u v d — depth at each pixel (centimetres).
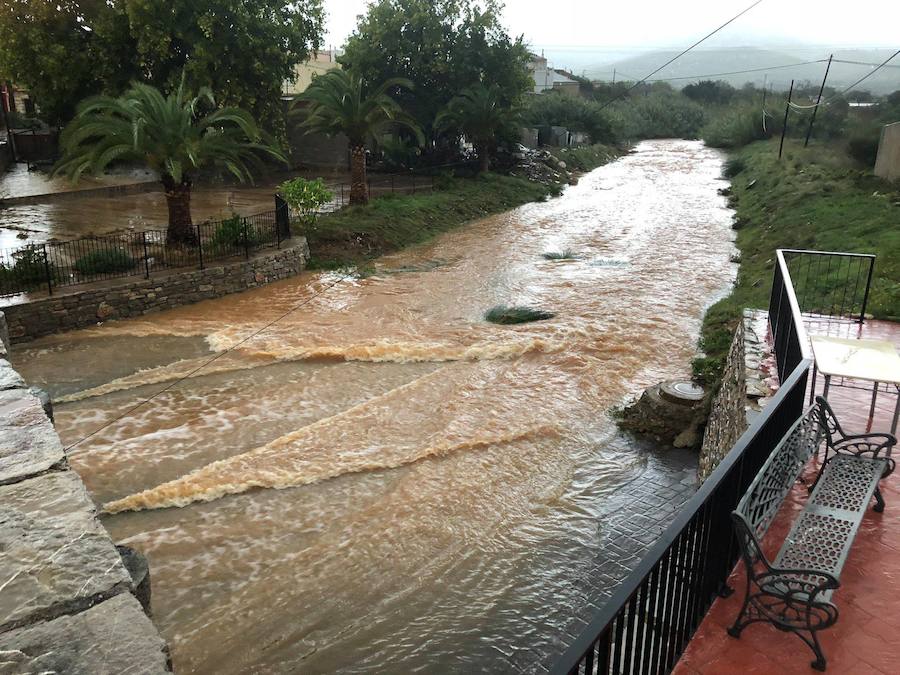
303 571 854
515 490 1032
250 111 3319
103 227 2462
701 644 382
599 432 1218
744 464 430
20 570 216
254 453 1121
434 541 911
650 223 3127
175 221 2066
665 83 8975
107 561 223
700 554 382
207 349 1594
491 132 3919
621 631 291
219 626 762
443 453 1128
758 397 769
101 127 1877
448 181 3672
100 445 1155
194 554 885
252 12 3206
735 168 4594
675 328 1708
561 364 1502
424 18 3903
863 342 604
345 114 2845
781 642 383
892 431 547
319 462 1098
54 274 1794
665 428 1197
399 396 1336
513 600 809
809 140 4288
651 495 1030
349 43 4109
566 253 2555
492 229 3048
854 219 2120
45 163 3616
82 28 3158
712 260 2427
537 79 8088
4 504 249
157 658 186
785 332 770
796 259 1877
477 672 707
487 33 4016
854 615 403
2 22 2978
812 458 579
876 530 487
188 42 3056
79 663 183
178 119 1955
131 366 1495
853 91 5459
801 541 416
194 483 1029
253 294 2042
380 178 3891
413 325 1756
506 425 1226
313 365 1513
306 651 730
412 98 4159
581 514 979
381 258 2514
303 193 2447
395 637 751
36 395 376
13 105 4438
